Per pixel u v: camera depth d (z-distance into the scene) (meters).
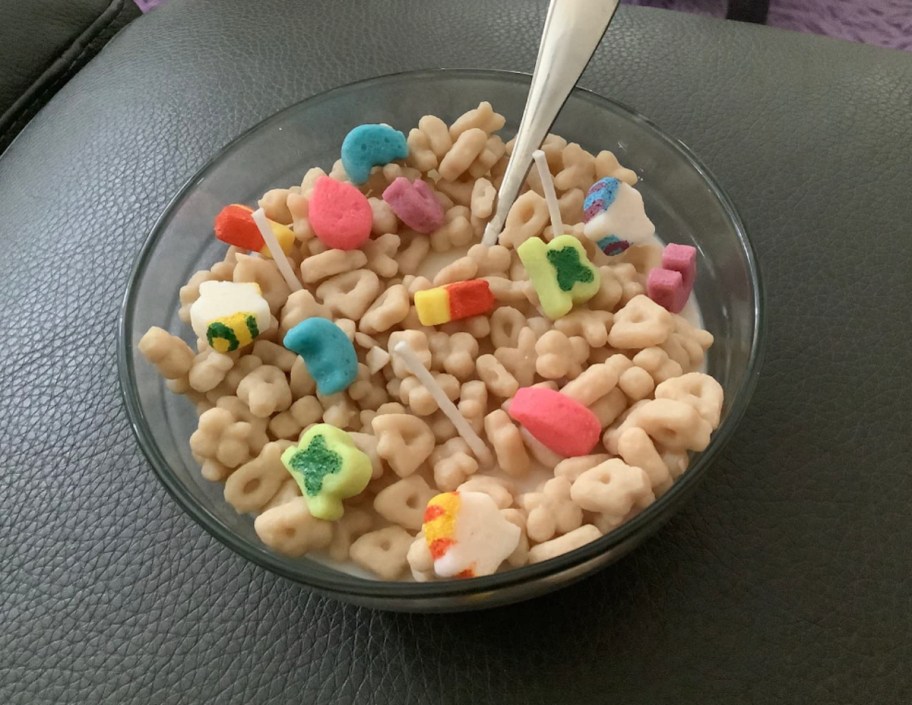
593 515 0.16
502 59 0.25
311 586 0.13
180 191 0.19
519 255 0.18
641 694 0.16
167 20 0.27
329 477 0.16
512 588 0.13
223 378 0.18
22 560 0.18
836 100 0.23
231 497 0.16
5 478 0.19
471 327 0.18
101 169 0.24
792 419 0.18
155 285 0.19
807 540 0.17
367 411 0.18
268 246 0.19
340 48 0.26
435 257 0.20
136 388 0.17
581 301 0.18
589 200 0.19
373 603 0.14
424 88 0.21
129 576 0.18
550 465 0.17
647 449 0.15
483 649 0.16
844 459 0.18
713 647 0.16
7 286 0.23
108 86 0.26
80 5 0.29
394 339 0.18
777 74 0.24
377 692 0.16
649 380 0.17
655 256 0.19
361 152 0.20
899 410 0.18
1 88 0.27
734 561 0.17
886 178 0.22
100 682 0.17
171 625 0.17
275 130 0.21
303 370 0.18
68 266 0.23
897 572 0.17
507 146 0.21
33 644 0.17
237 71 0.26
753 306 0.16
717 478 0.18
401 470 0.16
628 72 0.24
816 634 0.16
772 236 0.21
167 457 0.16
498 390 0.18
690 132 0.23
